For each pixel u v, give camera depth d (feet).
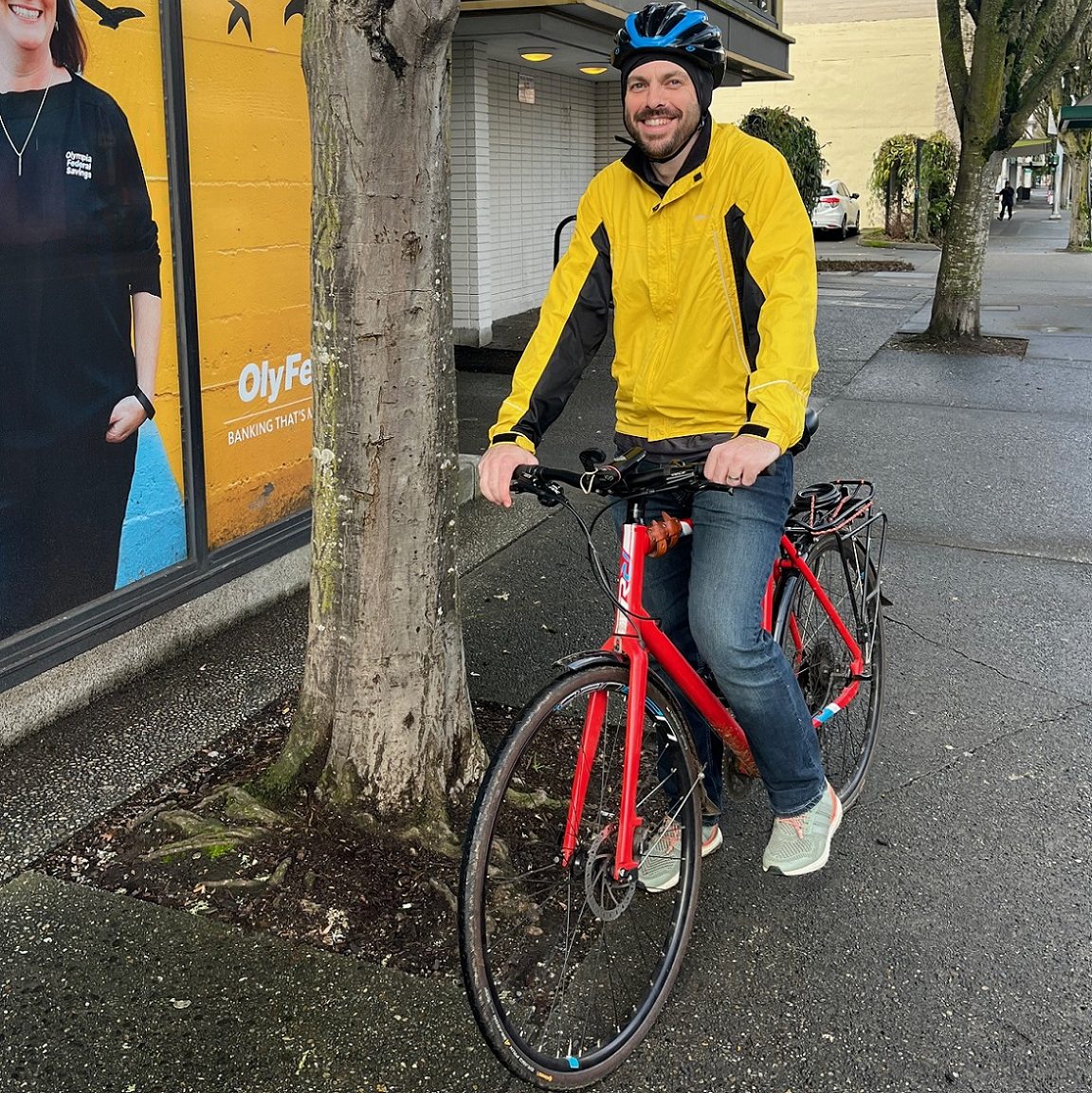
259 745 11.71
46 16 11.24
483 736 12.03
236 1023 8.05
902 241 96.58
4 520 11.45
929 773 11.70
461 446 24.79
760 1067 7.80
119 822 10.38
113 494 12.84
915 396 31.37
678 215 7.90
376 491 9.52
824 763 11.24
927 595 16.65
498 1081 7.63
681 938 8.37
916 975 8.73
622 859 7.64
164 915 9.12
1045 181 250.16
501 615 15.66
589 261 8.34
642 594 8.91
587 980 8.49
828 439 26.48
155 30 12.64
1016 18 36.86
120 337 12.67
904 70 108.47
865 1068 7.80
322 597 10.03
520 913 8.96
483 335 37.65
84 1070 7.64
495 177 40.50
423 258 9.33
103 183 12.18
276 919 9.06
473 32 31.48
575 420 27.84
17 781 11.10
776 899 9.64
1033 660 14.46
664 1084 7.65
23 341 11.41
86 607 12.59
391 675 9.84
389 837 9.88
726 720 8.84
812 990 8.56
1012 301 54.08
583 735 7.57
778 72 45.55
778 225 7.69
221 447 14.53
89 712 12.54
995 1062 7.86
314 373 9.59
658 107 7.59
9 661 11.61
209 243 13.89
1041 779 11.59
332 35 8.63
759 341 7.69
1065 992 8.55
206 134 13.60
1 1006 8.17
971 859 10.24
